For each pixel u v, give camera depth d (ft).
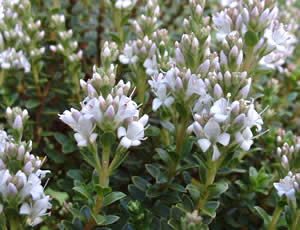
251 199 0.41
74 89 0.47
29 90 0.49
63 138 0.45
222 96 0.31
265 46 0.37
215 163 0.31
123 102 0.28
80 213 0.34
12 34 0.44
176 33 0.54
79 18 0.57
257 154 0.47
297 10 0.68
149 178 0.41
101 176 0.31
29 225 0.31
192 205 0.34
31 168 0.29
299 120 0.56
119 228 0.36
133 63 0.42
